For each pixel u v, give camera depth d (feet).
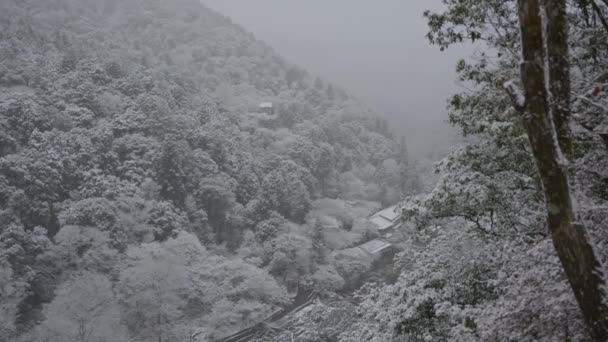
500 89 28.96
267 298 152.05
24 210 140.36
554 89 16.75
